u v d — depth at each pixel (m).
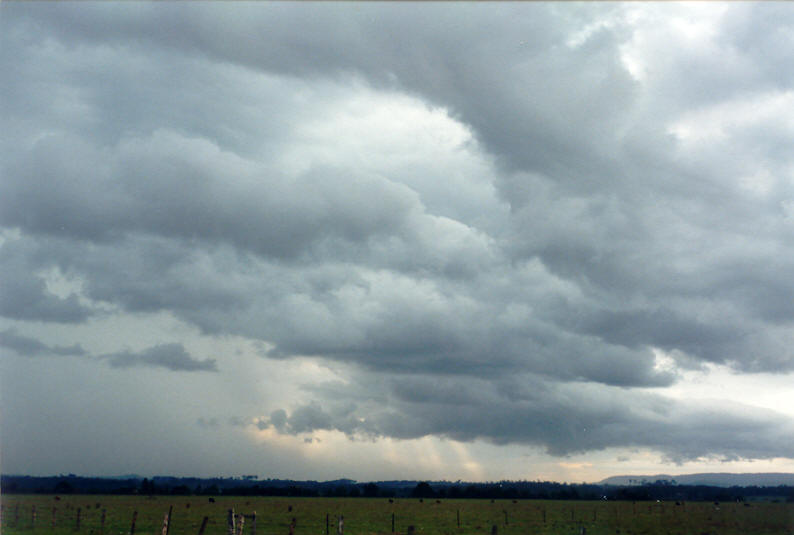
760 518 96.56
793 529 85.38
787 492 128.25
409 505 161.12
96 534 71.94
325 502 178.25
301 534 75.75
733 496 132.50
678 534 82.44
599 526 91.31
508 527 90.06
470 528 87.94
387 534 78.88
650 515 103.50
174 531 76.25
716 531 84.81
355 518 105.75
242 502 170.25
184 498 189.25
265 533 75.19
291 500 193.00
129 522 88.88
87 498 175.25
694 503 132.62
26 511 107.94
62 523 85.50
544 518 103.31
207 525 85.44
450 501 190.12
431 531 82.88
